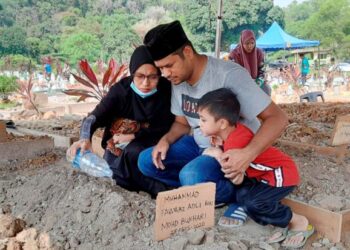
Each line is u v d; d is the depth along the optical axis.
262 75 7.55
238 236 2.77
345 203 3.14
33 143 4.74
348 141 3.90
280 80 21.23
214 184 2.80
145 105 3.44
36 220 3.12
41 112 10.13
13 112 10.59
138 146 3.44
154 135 3.54
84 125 3.45
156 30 2.71
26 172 4.11
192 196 2.73
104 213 2.93
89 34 55.34
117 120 3.54
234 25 50.41
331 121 6.20
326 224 2.86
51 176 3.48
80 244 2.80
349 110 7.00
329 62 36.12
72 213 3.05
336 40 54.88
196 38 50.41
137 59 3.28
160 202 2.62
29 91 10.99
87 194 3.11
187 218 2.75
